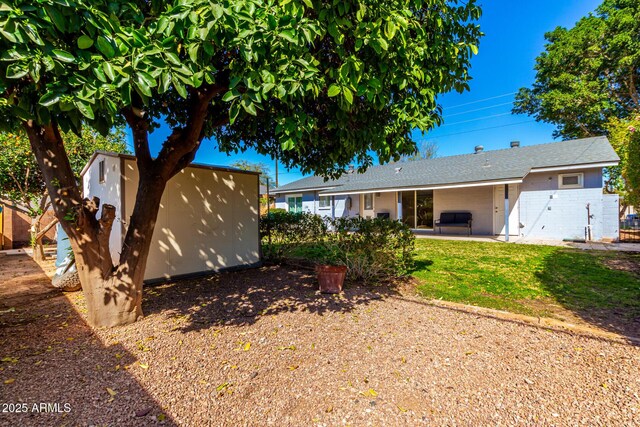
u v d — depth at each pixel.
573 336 2.91
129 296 3.33
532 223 11.03
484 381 2.20
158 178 3.43
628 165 7.00
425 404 1.95
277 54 2.10
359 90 2.44
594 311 3.56
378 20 2.19
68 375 2.29
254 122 4.28
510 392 2.07
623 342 2.74
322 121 3.94
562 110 15.62
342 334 3.04
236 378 2.26
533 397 2.01
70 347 2.75
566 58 15.17
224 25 1.86
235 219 6.45
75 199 3.06
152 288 4.87
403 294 4.41
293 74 2.15
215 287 4.93
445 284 4.92
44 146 2.94
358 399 2.01
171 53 1.92
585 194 9.95
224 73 3.14
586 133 16.22
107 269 3.26
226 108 4.27
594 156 9.78
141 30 1.90
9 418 1.81
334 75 2.49
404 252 5.19
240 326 3.26
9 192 8.45
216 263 6.04
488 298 4.15
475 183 10.28
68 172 3.07
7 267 7.22
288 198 20.17
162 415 1.86
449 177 11.75
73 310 3.81
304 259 7.66
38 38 1.58
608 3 14.29
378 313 3.63
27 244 11.54
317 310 3.76
